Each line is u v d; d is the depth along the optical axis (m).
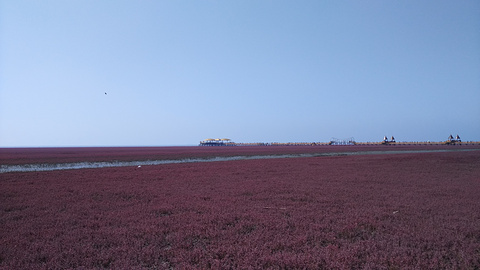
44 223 9.96
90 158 48.28
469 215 10.43
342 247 7.38
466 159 36.88
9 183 19.14
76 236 8.46
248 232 8.95
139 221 10.12
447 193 14.79
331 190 15.84
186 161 41.97
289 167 29.50
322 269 6.28
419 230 8.67
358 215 10.50
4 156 54.00
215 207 11.96
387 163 32.84
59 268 6.33
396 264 6.39
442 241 7.64
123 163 39.06
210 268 6.31
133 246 7.68
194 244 7.94
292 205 12.44
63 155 58.28
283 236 8.27
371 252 7.09
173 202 13.14
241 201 13.24
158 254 7.08
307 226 9.28
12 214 11.21
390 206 12.03
